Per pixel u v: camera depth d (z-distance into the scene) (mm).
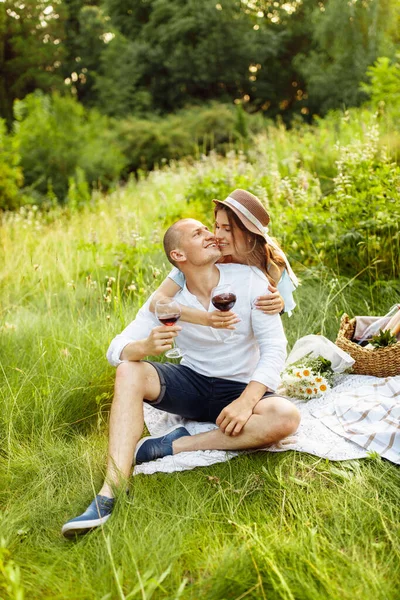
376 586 2135
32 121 16312
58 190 15609
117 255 5805
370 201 5414
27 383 3871
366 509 2588
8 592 2127
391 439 3006
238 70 23188
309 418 3432
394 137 7660
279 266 3309
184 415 3348
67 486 2979
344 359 3816
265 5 24031
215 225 3240
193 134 18453
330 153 8172
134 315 4617
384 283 4824
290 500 2684
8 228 8094
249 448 3064
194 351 3244
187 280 3166
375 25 16484
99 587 2258
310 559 2283
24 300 6027
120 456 2844
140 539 2467
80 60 26234
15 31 24859
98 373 3910
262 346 3141
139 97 22812
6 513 2752
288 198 5961
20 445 3369
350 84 18375
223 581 2174
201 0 22609
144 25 23984
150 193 10016
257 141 10438
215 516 2639
